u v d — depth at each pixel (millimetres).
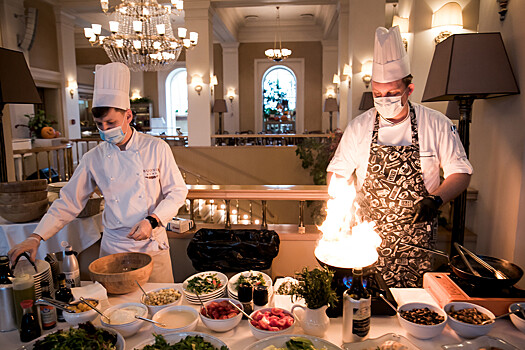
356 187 1881
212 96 8898
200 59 8414
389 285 1753
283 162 7996
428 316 1270
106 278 1462
